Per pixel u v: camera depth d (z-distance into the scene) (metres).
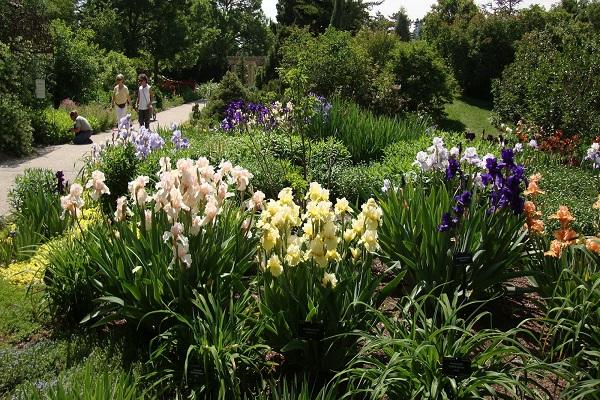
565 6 37.06
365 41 23.16
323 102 11.55
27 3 18.36
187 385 3.48
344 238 3.99
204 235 4.16
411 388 3.12
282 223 3.66
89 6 42.50
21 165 12.62
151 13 42.94
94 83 25.09
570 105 13.96
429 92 20.94
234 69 50.22
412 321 3.34
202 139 10.62
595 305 3.71
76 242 4.76
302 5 41.00
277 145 9.73
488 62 28.34
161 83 42.44
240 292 4.35
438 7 36.00
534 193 5.00
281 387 3.52
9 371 3.75
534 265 4.69
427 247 4.39
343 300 3.63
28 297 4.86
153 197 3.87
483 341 3.64
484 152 8.57
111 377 3.23
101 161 8.38
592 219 6.69
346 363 3.59
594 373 3.54
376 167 8.46
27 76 17.17
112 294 4.26
